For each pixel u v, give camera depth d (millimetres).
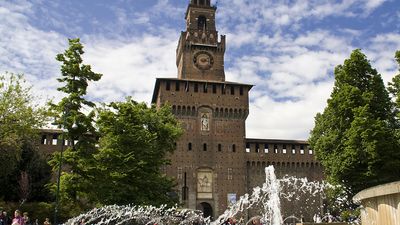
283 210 71000
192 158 73312
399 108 37438
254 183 76062
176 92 75875
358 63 41688
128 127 38938
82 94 35219
